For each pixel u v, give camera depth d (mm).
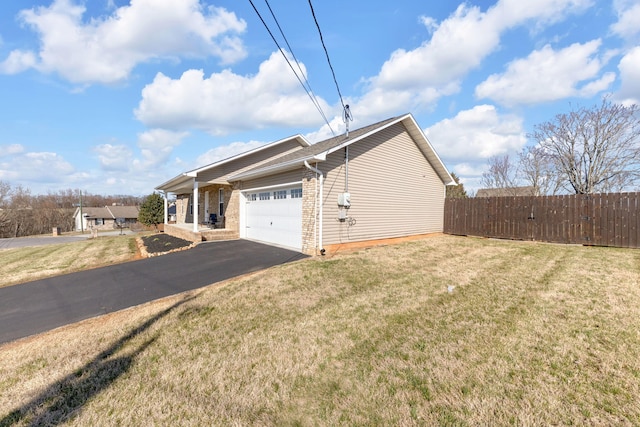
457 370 2859
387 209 10945
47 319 4648
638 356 2955
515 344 3281
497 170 28266
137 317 4465
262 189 11141
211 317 4348
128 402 2561
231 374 2945
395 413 2340
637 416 2184
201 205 18188
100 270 7727
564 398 2406
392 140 11094
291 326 3973
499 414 2270
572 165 19406
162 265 7930
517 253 8633
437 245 10211
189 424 2299
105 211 54625
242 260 8219
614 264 6801
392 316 4188
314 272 6496
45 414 2439
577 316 3939
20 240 27000
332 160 9008
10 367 3182
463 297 4867
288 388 2717
